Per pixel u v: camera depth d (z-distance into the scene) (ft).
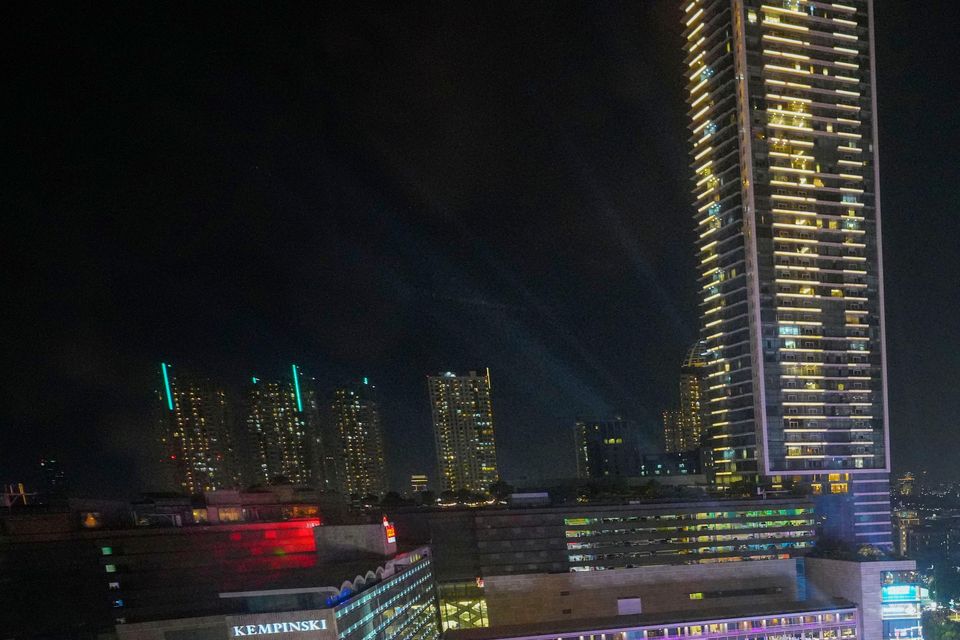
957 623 604.08
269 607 292.40
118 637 317.22
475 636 416.46
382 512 506.89
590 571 470.39
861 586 432.25
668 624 419.74
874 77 605.31
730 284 609.01
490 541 479.00
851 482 570.05
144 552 403.95
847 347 582.76
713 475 625.00
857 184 596.29
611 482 630.33
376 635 332.80
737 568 471.62
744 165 585.63
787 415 567.59
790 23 594.65
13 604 375.45
